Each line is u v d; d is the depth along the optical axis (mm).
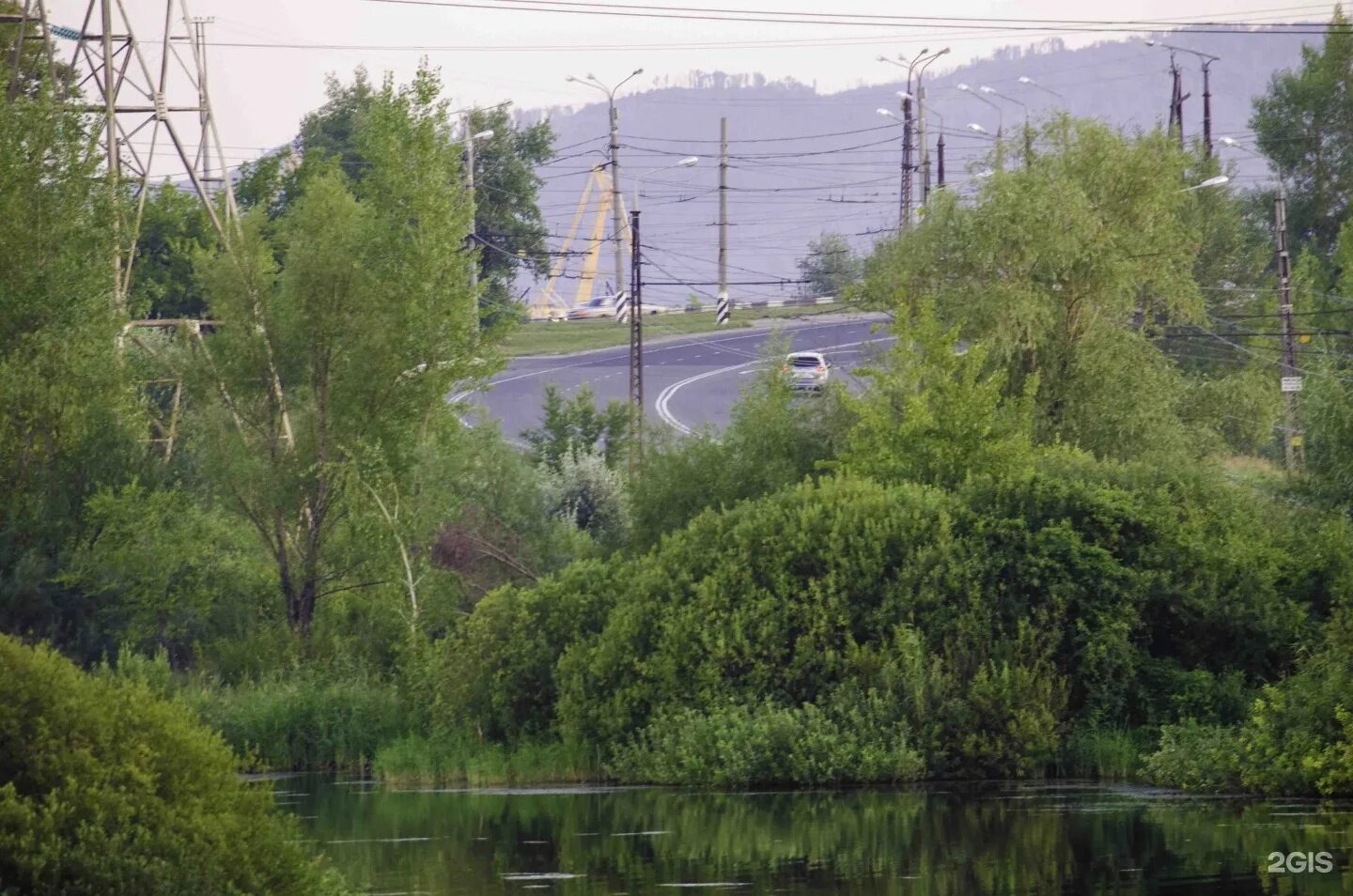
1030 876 44031
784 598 73562
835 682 71875
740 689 72625
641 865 47656
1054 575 72188
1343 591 70375
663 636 73875
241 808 33906
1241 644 71938
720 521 78000
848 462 88938
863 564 73250
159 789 32750
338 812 62094
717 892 42719
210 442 98188
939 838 51438
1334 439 77125
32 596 91375
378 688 86438
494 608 79938
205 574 97750
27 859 29953
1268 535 75438
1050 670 69938
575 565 80875
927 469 85062
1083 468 81688
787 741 68250
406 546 98000
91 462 96312
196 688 87625
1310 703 61031
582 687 75000
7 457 95312
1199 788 62469
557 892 43188
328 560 99625
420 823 58438
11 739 31531
